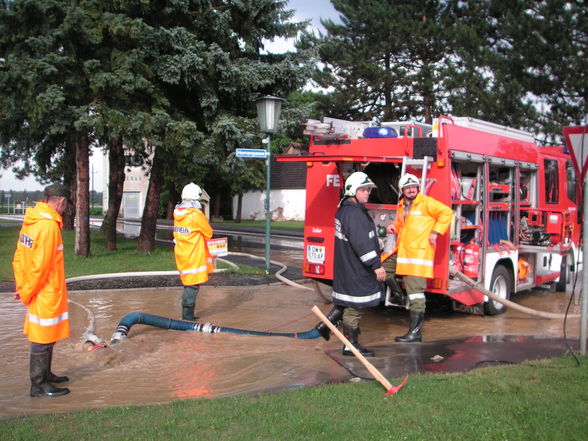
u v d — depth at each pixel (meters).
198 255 7.83
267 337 7.02
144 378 5.38
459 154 7.57
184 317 7.91
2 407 4.62
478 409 4.11
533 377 4.91
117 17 12.45
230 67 13.92
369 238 5.73
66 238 20.64
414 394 4.48
